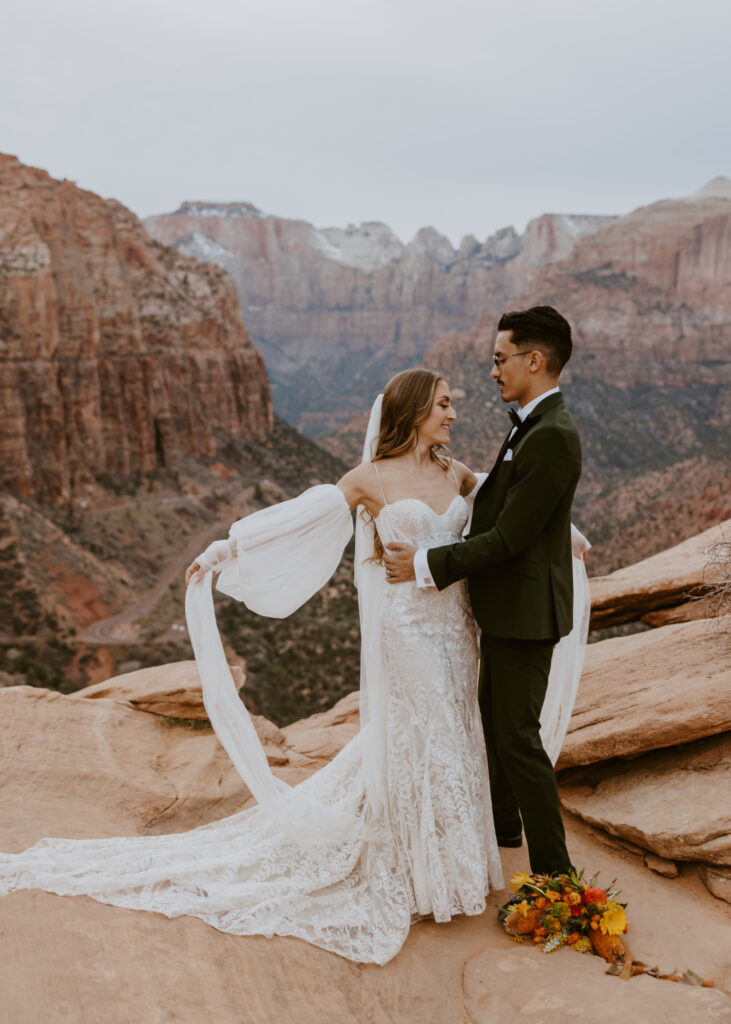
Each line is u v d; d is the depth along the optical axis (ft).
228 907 12.03
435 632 13.16
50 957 10.32
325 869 13.03
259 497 302.66
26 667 170.30
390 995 11.39
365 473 13.53
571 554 14.03
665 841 14.05
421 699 13.01
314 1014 10.63
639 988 10.95
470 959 12.06
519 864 14.66
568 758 16.56
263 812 14.67
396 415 13.44
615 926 11.93
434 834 12.73
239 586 13.56
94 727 18.51
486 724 14.48
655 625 23.91
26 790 15.74
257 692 167.73
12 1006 9.45
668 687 16.79
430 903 12.80
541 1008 10.78
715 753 15.49
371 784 13.52
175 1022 9.70
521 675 13.03
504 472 12.89
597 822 15.38
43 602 189.47
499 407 514.68
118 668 183.83
